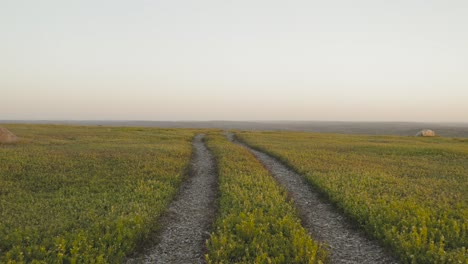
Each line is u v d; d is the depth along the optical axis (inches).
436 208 582.6
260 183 783.7
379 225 494.9
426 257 387.9
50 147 1398.9
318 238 483.2
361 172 945.5
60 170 907.4
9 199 639.1
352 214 555.2
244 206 581.3
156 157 1173.7
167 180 816.9
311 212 607.8
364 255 428.8
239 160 1158.3
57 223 501.7
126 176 850.8
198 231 513.0
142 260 418.3
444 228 472.7
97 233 456.8
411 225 485.7
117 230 462.6
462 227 471.5
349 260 414.0
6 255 382.6
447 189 749.3
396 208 558.9
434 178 884.6
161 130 3041.3
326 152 1443.2
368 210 555.2
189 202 669.3
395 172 974.4
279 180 888.3
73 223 503.2
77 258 387.5
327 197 701.9
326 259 408.5
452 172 984.9
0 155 1080.2
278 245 424.5
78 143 1641.2
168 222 551.2
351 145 1791.3
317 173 901.8
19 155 1101.1
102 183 779.4
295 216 555.8
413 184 792.9
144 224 494.6
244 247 423.8
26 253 395.5
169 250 446.9
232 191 690.2
